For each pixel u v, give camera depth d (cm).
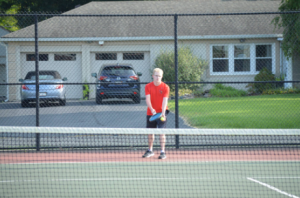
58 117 4841
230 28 7931
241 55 7794
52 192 1953
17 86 7425
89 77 7669
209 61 7719
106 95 5822
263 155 2972
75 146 3078
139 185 2094
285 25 6612
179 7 8888
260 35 7594
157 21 8188
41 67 7588
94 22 8069
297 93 6806
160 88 2828
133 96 5888
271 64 7788
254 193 1927
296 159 2823
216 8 8744
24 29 7625
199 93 7038
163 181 2180
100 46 7675
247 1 9119
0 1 10694
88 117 4825
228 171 2441
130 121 4541
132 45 7681
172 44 7675
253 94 7219
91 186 2075
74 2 11256
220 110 4941
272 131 2223
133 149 3256
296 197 1852
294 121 4088
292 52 6712
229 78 7750
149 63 7744
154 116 2777
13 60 7469
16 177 2302
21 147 3147
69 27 7844
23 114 5122
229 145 3072
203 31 7850
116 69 5912
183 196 1873
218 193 1925
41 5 11050
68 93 7669
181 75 7031
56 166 2627
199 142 3381
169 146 3192
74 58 7712
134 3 9156
